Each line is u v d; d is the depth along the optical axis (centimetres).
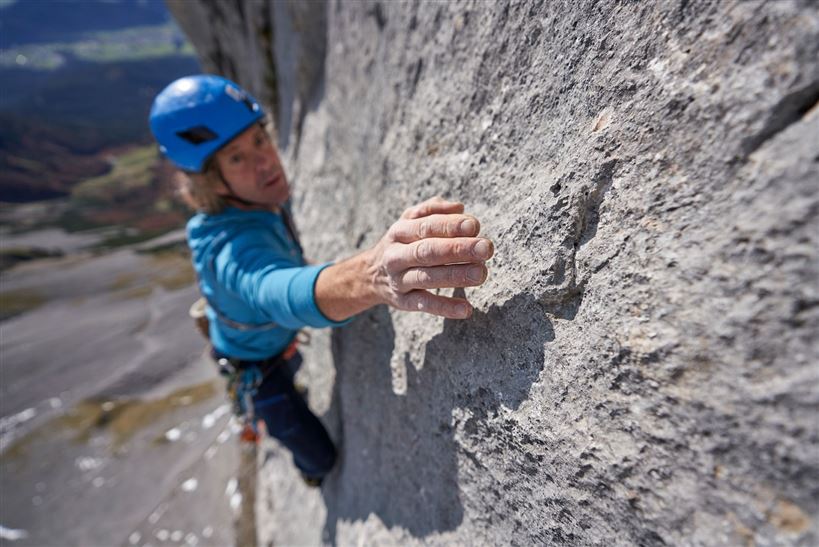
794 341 49
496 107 99
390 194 147
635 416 64
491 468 95
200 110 142
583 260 74
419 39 129
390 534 141
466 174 107
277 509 302
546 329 80
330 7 218
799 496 48
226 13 402
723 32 57
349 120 204
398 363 131
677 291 59
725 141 56
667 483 60
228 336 183
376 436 154
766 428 50
